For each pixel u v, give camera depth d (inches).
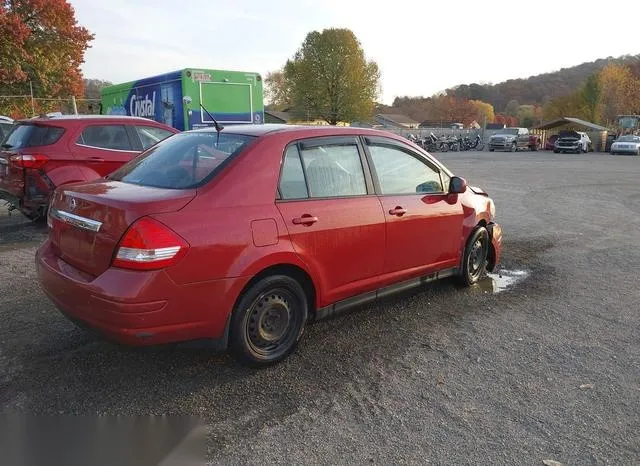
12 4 1125.1
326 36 2203.5
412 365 152.3
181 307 126.3
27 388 133.8
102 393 132.6
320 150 160.9
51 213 151.9
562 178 734.5
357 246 163.2
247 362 143.2
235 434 117.2
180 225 125.8
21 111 1170.6
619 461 110.1
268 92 3316.9
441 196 199.0
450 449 113.0
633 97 2524.6
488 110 4308.6
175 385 137.1
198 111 456.8
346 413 126.3
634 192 574.2
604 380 145.4
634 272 255.1
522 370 150.4
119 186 145.9
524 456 111.1
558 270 256.7
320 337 170.7
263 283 140.9
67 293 132.0
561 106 3031.5
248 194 139.8
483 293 218.5
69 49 1236.5
